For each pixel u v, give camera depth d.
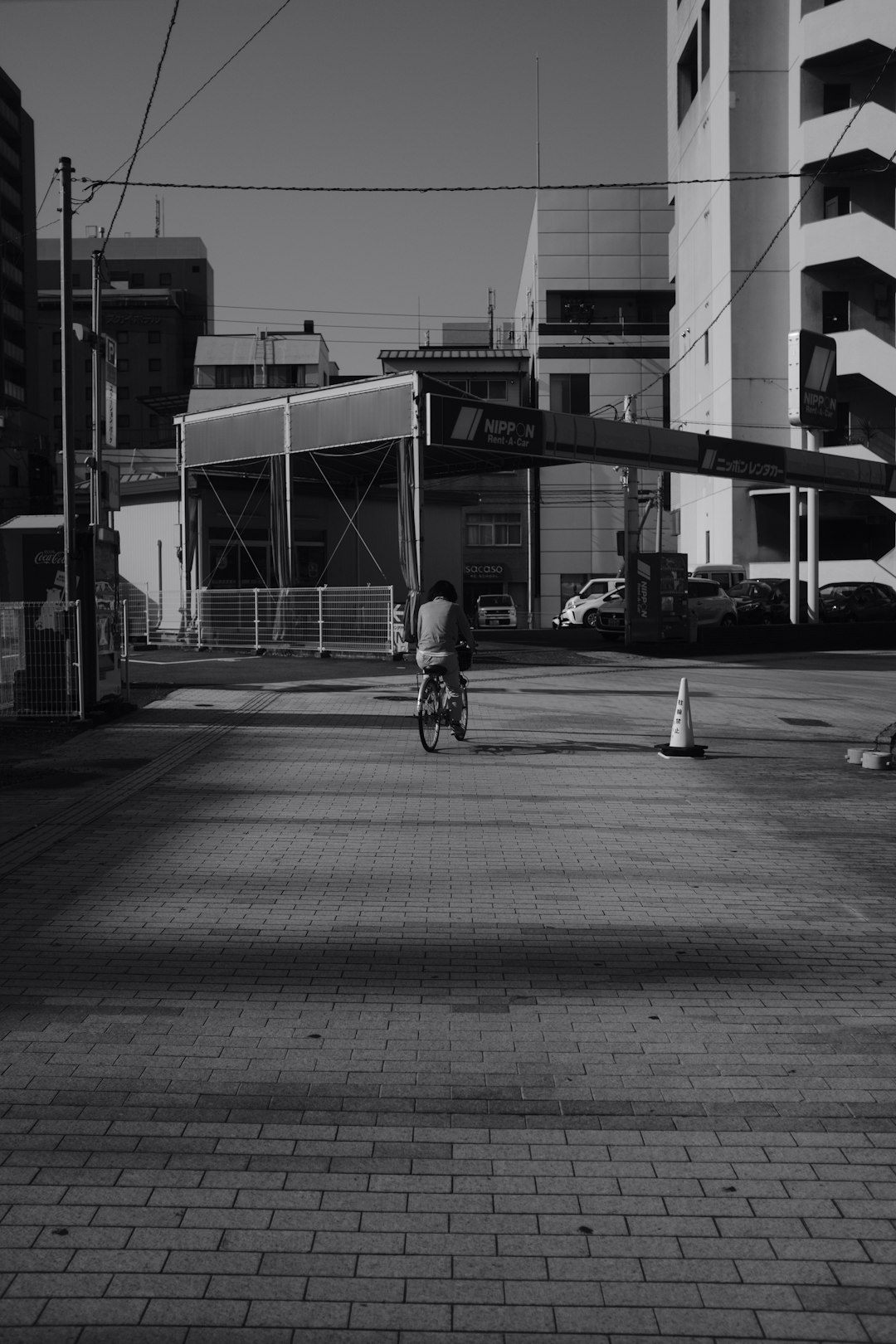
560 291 68.62
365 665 25.91
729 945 6.11
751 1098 4.20
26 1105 4.10
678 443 31.75
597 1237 3.27
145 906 6.80
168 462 55.97
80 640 15.67
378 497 38.47
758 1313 2.93
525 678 23.31
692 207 57.09
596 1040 4.75
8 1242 3.22
